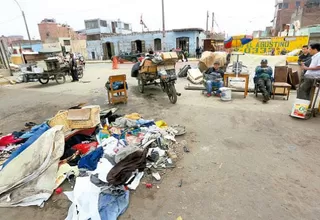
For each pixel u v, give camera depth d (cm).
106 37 2750
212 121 422
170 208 205
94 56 2934
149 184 237
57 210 209
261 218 190
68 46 2808
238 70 613
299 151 298
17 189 232
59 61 966
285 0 2875
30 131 361
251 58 789
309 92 435
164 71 571
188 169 265
